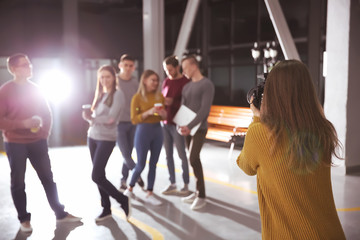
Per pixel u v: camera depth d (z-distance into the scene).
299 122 1.43
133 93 5.23
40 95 3.88
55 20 17.70
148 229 3.89
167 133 5.05
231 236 3.69
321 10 11.55
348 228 3.86
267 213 1.52
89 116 3.88
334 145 1.49
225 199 4.88
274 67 1.53
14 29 16.91
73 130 12.18
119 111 3.88
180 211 4.43
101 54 18.75
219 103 16.14
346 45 6.04
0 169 6.80
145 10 8.26
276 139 1.43
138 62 19.75
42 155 3.94
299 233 1.42
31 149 3.86
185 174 5.04
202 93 4.48
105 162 3.88
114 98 3.87
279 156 1.44
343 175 6.13
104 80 3.87
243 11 14.82
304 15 12.92
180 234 3.75
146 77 4.65
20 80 3.79
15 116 3.73
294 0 13.25
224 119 8.21
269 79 1.52
